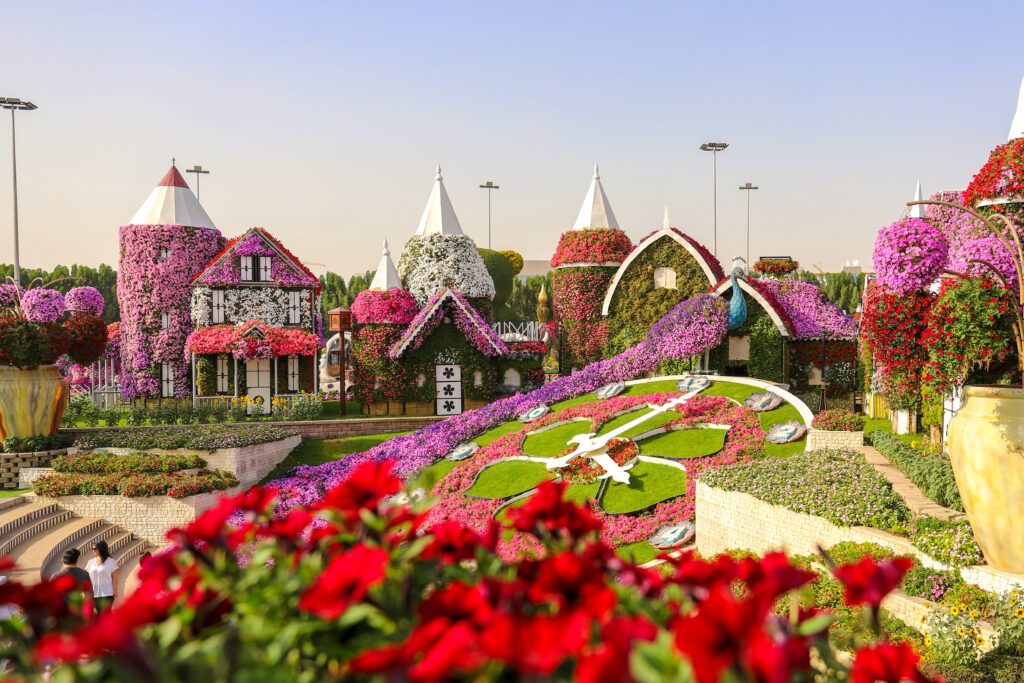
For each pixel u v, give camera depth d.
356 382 44.25
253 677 2.60
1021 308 13.35
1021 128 19.67
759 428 27.55
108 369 53.81
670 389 33.72
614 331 45.47
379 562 2.90
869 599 3.21
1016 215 17.70
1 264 73.06
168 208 45.41
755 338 39.53
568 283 46.94
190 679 2.62
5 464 28.61
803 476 20.19
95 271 82.25
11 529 22.83
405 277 48.41
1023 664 11.23
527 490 26.31
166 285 44.81
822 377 43.28
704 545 21.69
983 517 13.27
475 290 48.59
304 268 45.16
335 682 2.81
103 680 2.80
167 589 3.33
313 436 37.00
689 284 43.44
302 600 2.79
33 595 3.29
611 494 25.12
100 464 27.77
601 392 35.06
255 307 44.62
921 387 20.64
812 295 43.91
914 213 38.00
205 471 28.39
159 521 25.64
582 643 2.45
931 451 23.78
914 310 19.89
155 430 33.38
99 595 14.83
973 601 12.52
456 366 44.28
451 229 48.84
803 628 3.29
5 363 29.34
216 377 43.34
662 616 3.13
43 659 2.91
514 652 2.39
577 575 2.90
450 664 2.39
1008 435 12.85
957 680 10.95
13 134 43.09
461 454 31.81
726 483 20.81
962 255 19.17
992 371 16.25
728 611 2.46
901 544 15.21
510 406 35.56
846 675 3.51
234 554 3.37
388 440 35.66
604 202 48.84
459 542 3.57
